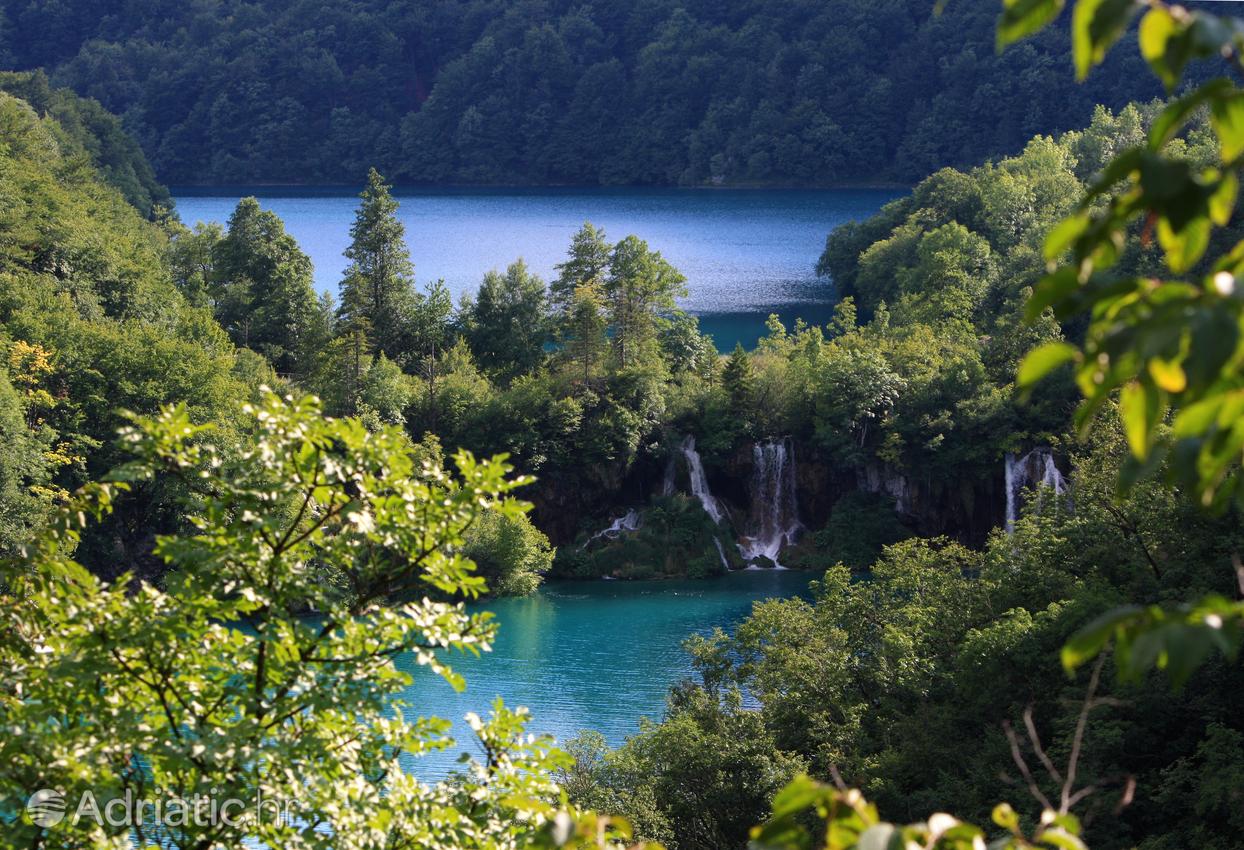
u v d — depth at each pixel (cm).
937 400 11844
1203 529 5759
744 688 7619
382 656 1742
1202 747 4456
